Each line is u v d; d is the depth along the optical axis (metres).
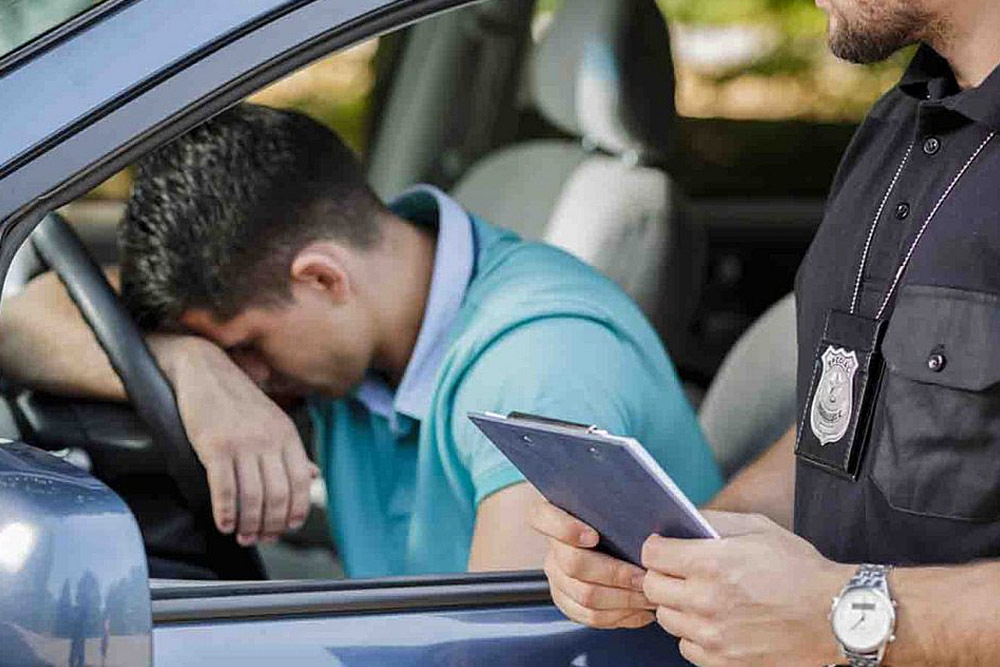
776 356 3.52
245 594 2.19
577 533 2.21
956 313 2.16
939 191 2.24
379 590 2.23
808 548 2.17
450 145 4.74
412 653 2.19
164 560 2.92
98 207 4.54
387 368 3.05
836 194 2.47
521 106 4.71
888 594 2.09
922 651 2.09
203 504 2.92
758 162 5.33
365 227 2.98
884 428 2.22
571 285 2.98
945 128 2.26
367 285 2.97
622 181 4.40
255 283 2.91
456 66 4.72
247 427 2.90
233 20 2.11
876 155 2.40
